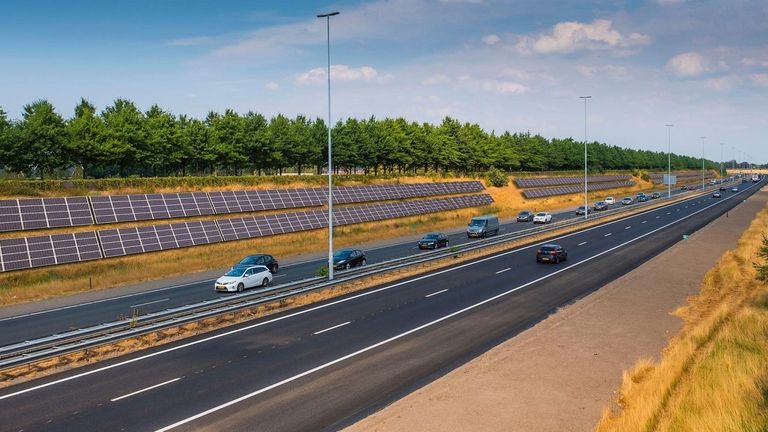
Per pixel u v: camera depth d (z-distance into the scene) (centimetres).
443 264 4269
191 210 5172
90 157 5075
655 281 3509
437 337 2348
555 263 4256
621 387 1783
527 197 10269
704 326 2411
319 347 2212
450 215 7938
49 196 4484
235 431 1471
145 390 1761
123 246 4322
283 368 1967
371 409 1617
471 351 2166
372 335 2380
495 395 1712
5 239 3788
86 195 4691
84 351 2156
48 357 1948
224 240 5031
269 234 5450
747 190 15462
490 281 3578
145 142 5381
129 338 2277
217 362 2036
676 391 1744
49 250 3912
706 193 14100
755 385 1738
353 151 7662
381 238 6009
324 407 1630
